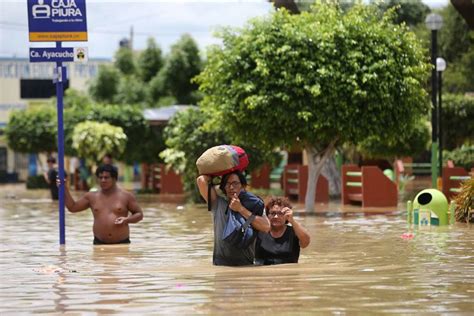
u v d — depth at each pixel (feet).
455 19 234.38
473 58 230.27
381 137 119.34
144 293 46.21
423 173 236.84
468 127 217.97
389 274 52.42
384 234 82.89
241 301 42.80
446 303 41.96
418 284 48.06
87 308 42.14
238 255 57.21
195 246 74.28
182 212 122.01
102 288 48.57
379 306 41.19
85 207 77.92
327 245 72.84
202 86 125.29
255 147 141.59
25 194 201.57
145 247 73.82
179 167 157.58
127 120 219.61
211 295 44.78
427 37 232.94
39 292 47.75
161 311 40.75
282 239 58.75
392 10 123.85
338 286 47.32
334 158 164.55
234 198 56.54
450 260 60.13
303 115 114.83
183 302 42.96
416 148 195.21
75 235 87.40
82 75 346.54
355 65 115.65
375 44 117.60
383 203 129.08
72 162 254.47
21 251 72.49
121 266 59.88
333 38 117.39
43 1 75.05
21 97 343.67
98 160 213.05
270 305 41.57
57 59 75.36
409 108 118.93
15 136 261.65
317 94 114.01
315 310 40.22
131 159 221.66
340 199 152.05
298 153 209.97
